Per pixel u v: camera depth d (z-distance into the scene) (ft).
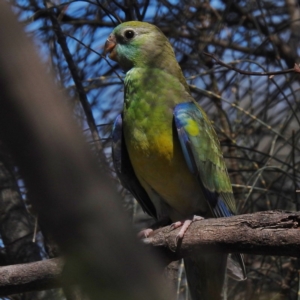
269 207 28.94
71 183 7.31
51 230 7.58
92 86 32.40
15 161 6.94
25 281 19.12
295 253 17.17
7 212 29.14
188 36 35.24
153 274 9.80
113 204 7.95
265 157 32.65
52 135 7.07
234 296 28.40
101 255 8.84
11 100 6.79
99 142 27.04
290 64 35.58
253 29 35.94
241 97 34.99
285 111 34.17
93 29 34.35
